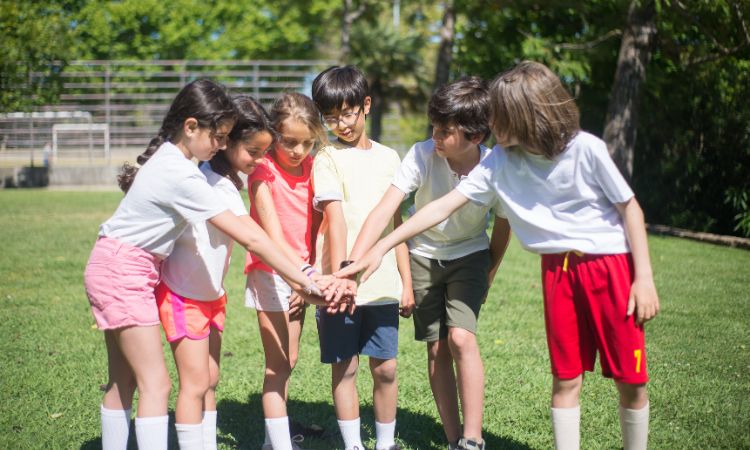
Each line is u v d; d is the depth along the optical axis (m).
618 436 3.45
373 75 24.66
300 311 3.50
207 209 2.85
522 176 2.80
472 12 13.77
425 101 25.55
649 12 11.30
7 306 5.95
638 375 2.73
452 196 2.95
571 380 2.84
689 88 11.51
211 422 3.23
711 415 3.66
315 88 3.30
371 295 3.21
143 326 2.83
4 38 18.53
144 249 2.88
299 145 3.20
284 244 3.18
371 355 3.26
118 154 22.53
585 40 13.70
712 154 10.90
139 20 34.12
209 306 3.01
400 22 26.48
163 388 2.87
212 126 2.87
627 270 2.73
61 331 5.21
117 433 3.04
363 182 3.34
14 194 16.75
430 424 3.69
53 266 7.71
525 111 2.61
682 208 11.59
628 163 11.49
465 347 3.15
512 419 3.69
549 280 2.83
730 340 5.08
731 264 8.30
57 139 22.62
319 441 3.52
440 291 3.33
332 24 30.94
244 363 4.62
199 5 34.78
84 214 12.62
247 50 34.91
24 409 3.72
